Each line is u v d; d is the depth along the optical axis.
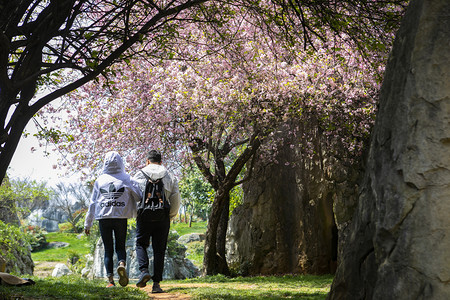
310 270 17.22
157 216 6.77
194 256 34.69
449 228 2.90
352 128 16.77
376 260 3.24
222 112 14.53
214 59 14.28
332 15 6.83
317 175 17.39
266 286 10.44
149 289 7.91
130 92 16.20
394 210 3.12
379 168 3.37
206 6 7.70
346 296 3.55
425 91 3.11
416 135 3.09
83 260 28.30
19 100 5.18
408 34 3.33
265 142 17.44
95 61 5.85
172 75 14.91
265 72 13.97
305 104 14.68
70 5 5.38
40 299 5.07
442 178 2.97
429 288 2.88
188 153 16.44
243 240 18.39
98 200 6.87
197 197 33.62
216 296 6.50
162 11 5.98
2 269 7.43
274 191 18.11
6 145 5.21
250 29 13.53
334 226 17.47
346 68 13.77
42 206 58.16
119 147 16.39
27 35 5.55
